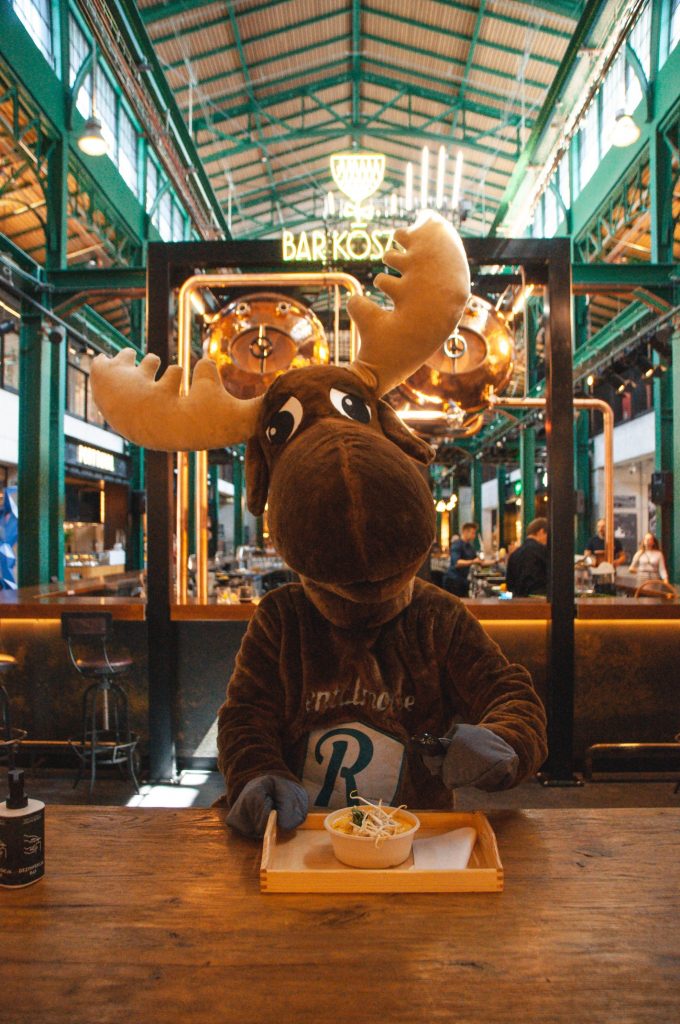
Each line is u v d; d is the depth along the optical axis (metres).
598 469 16.48
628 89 9.55
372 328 1.63
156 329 3.94
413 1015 0.80
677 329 7.49
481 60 10.94
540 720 1.38
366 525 1.18
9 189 8.60
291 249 3.94
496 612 3.96
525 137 11.96
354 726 1.46
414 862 1.11
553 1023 0.79
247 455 1.61
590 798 3.74
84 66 8.79
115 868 1.14
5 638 4.32
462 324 4.59
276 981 0.86
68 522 14.75
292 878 1.06
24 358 7.78
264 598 1.57
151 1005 0.82
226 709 1.46
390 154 14.09
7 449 11.77
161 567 3.95
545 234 13.34
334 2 10.26
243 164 13.83
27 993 0.84
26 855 1.08
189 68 10.55
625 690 4.17
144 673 4.27
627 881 1.09
